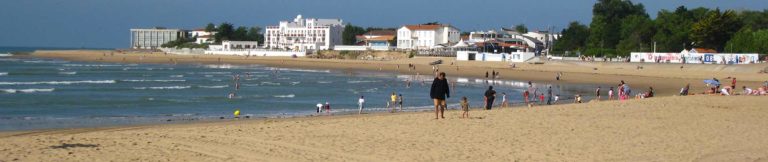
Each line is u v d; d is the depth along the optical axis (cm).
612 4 16225
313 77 9875
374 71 11806
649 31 13275
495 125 2266
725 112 2750
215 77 9838
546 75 9825
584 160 1639
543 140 1944
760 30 11731
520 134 2056
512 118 2489
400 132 2089
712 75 8931
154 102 5275
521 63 12250
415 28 19012
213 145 1817
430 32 18712
